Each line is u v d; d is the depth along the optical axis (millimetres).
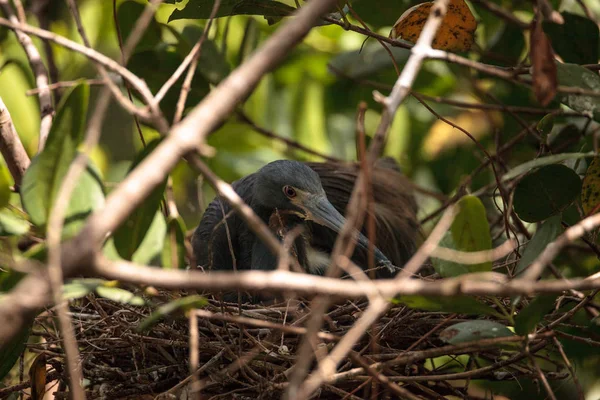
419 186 10906
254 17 10312
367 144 10805
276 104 11695
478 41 9945
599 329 7316
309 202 8602
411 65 4441
